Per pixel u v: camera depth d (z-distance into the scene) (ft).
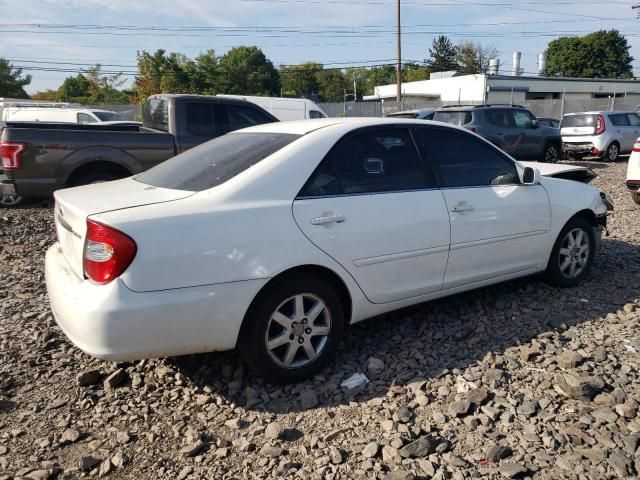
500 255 14.60
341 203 11.68
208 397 11.07
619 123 57.98
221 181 11.09
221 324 10.35
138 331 9.64
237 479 8.80
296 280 11.10
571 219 16.46
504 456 9.01
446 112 47.29
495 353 12.50
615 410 10.14
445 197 13.35
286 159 11.41
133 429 10.17
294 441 9.70
